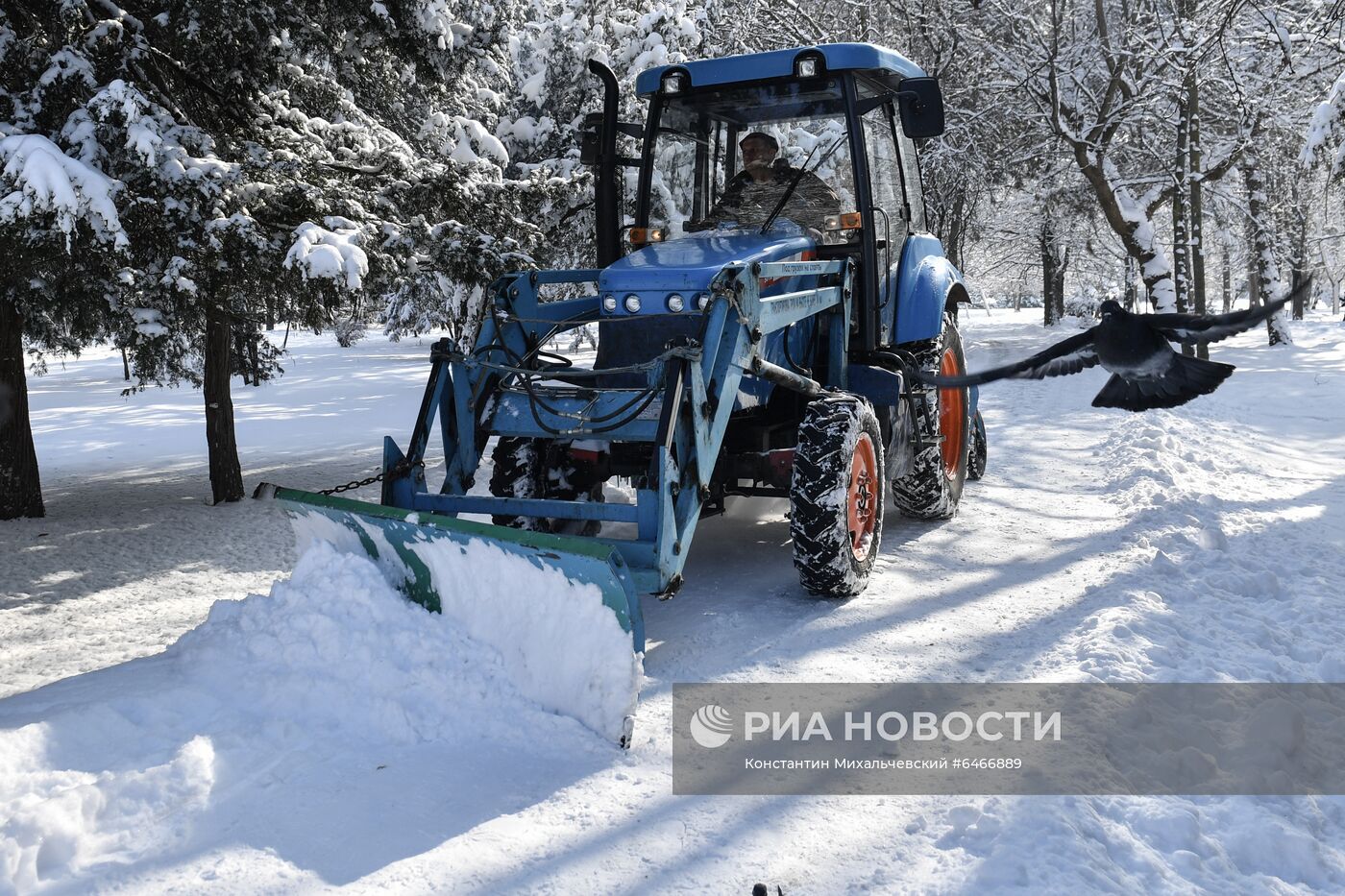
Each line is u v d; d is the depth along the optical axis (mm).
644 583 4113
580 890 2637
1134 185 23562
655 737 3584
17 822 2795
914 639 4520
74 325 9156
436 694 3625
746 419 5629
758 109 5848
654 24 14547
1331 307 73125
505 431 4922
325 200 7512
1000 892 2535
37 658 4812
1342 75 13148
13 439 9047
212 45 7918
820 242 5852
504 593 3801
